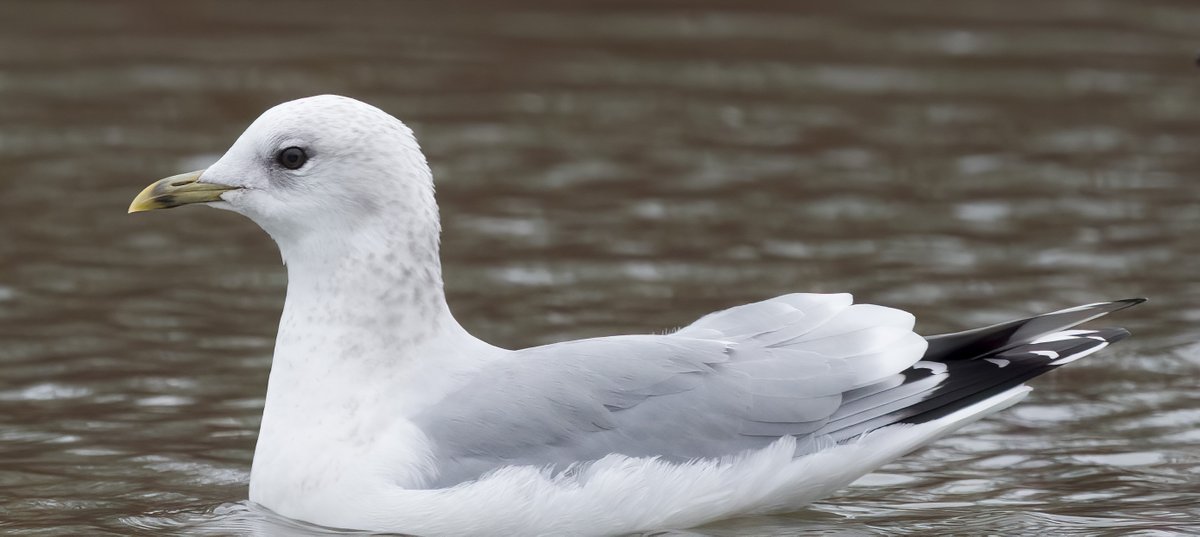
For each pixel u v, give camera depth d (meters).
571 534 9.38
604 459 9.38
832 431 9.73
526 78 23.38
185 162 18.83
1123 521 10.09
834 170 19.30
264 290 15.10
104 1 27.06
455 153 19.61
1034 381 12.96
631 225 17.09
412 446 9.36
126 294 14.87
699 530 9.75
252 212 9.85
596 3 28.30
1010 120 21.56
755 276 15.41
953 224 17.23
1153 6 28.34
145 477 10.81
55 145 19.50
